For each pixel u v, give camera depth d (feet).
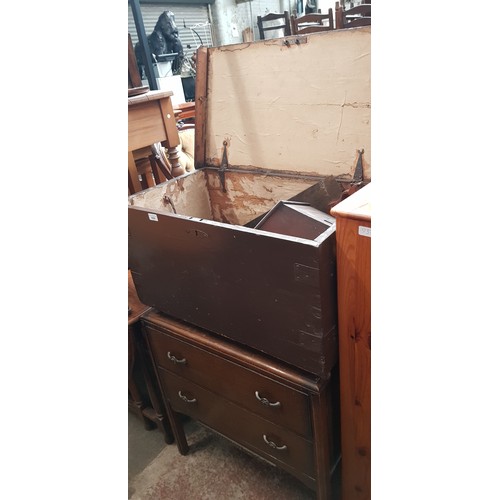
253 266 2.64
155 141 5.43
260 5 20.84
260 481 4.27
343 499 3.56
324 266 2.39
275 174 4.52
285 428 3.26
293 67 4.05
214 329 3.26
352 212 2.27
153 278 3.47
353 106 3.79
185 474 4.43
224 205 5.18
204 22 18.03
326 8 24.63
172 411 4.36
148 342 3.99
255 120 4.51
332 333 2.68
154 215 3.05
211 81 4.71
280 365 3.02
